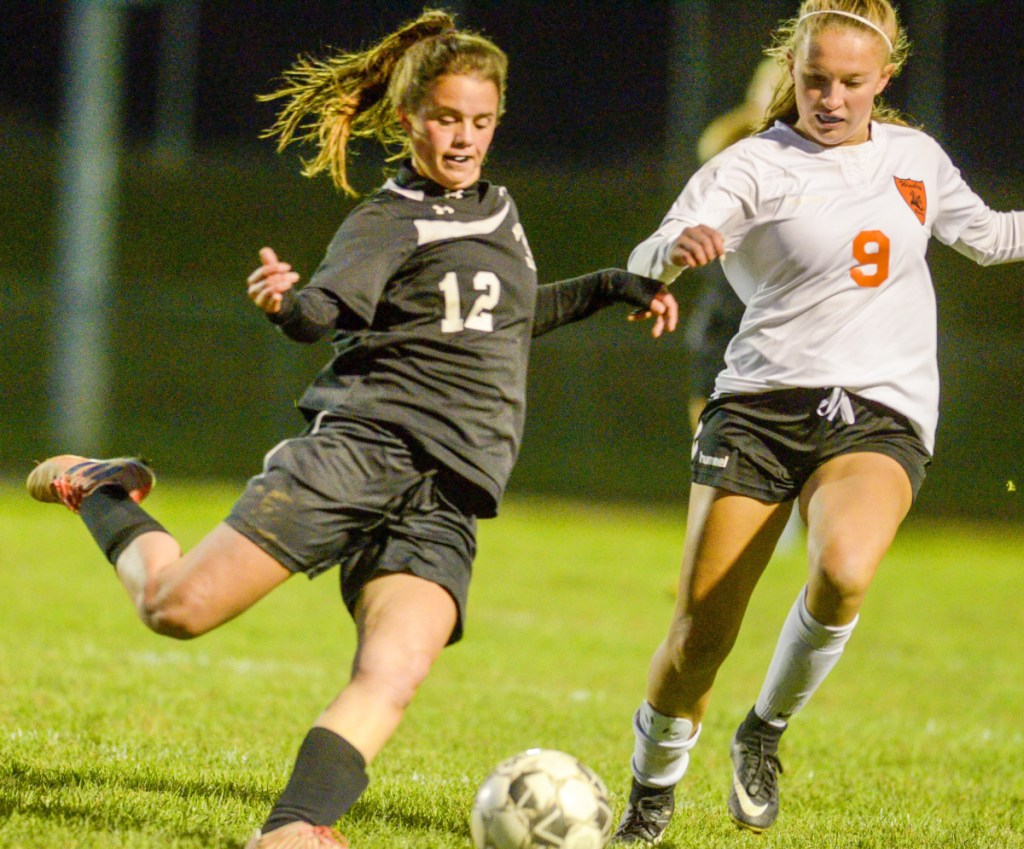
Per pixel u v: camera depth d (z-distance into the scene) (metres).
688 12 96.12
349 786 13.48
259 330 98.25
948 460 87.69
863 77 16.09
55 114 125.88
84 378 76.62
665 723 16.83
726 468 16.31
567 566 53.59
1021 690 36.00
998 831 18.52
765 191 16.39
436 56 14.48
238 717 24.88
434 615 13.98
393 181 14.96
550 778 14.46
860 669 38.22
